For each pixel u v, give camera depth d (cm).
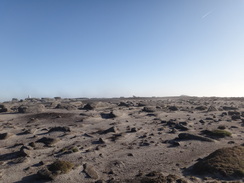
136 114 4872
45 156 2392
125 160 2230
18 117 4500
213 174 1692
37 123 4000
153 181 1630
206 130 3222
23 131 3397
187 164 2031
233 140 2859
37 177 1850
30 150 2533
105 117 4519
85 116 4484
